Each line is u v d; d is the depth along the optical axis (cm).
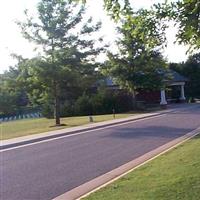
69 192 1078
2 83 4206
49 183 1215
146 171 1208
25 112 6756
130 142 2167
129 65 5419
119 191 963
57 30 3938
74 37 4022
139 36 695
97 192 981
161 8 657
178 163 1280
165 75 5694
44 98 3959
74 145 2184
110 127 3234
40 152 1981
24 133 3041
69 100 5703
